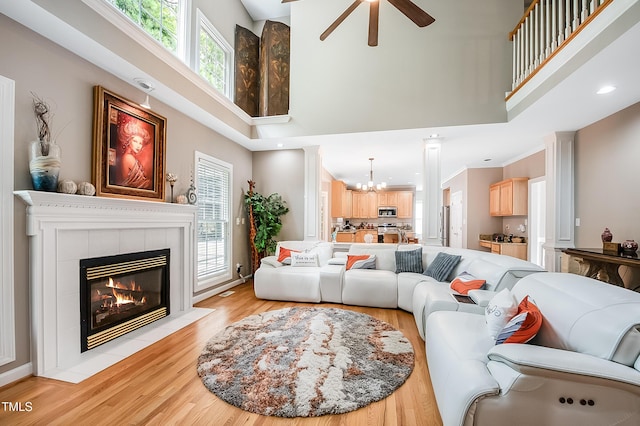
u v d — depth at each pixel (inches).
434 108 156.5
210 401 68.9
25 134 78.6
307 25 175.9
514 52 144.0
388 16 163.6
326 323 120.4
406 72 160.6
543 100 119.4
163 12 129.3
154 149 123.0
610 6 81.2
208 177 164.2
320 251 176.9
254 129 186.7
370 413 65.1
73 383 76.0
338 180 368.2
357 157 239.1
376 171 310.5
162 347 97.7
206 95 142.4
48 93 84.0
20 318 77.4
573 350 52.7
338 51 170.9
